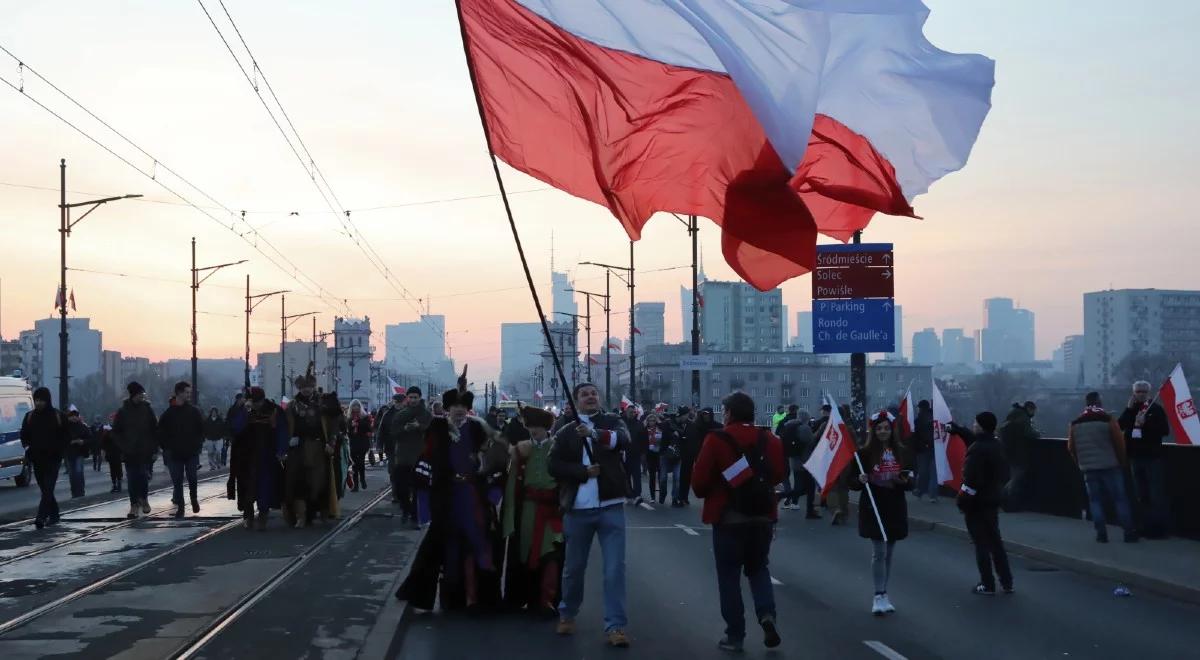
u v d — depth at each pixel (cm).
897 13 944
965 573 1442
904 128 1038
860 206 1085
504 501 1151
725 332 15575
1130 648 977
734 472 955
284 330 7575
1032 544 1631
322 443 1847
